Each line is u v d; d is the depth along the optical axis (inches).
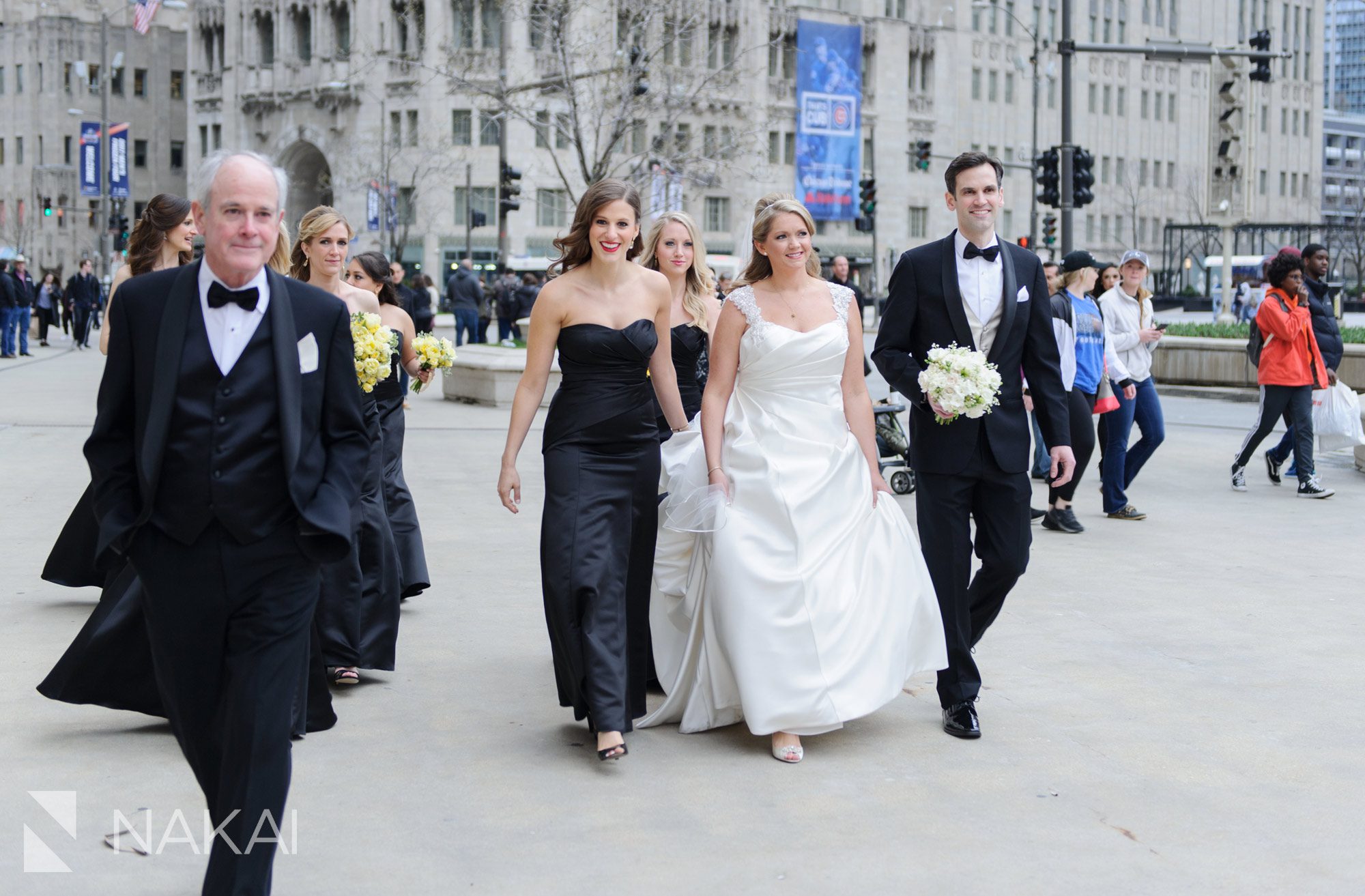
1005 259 205.5
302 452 134.0
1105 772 185.5
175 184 3718.0
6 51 3703.3
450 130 2522.1
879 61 2947.8
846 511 198.8
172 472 131.3
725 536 194.4
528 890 145.0
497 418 700.7
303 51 2819.9
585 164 934.4
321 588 216.1
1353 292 2979.8
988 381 193.0
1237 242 3255.4
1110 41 3462.1
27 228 3631.9
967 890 146.3
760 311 199.8
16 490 422.3
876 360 208.5
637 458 196.9
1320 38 4210.1
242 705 132.1
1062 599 294.8
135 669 187.2
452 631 260.5
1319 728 205.5
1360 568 330.0
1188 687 228.1
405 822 164.6
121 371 133.9
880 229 2977.4
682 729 202.7
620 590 193.0
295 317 135.0
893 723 209.0
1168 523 397.1
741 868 151.3
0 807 167.0
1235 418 701.3
